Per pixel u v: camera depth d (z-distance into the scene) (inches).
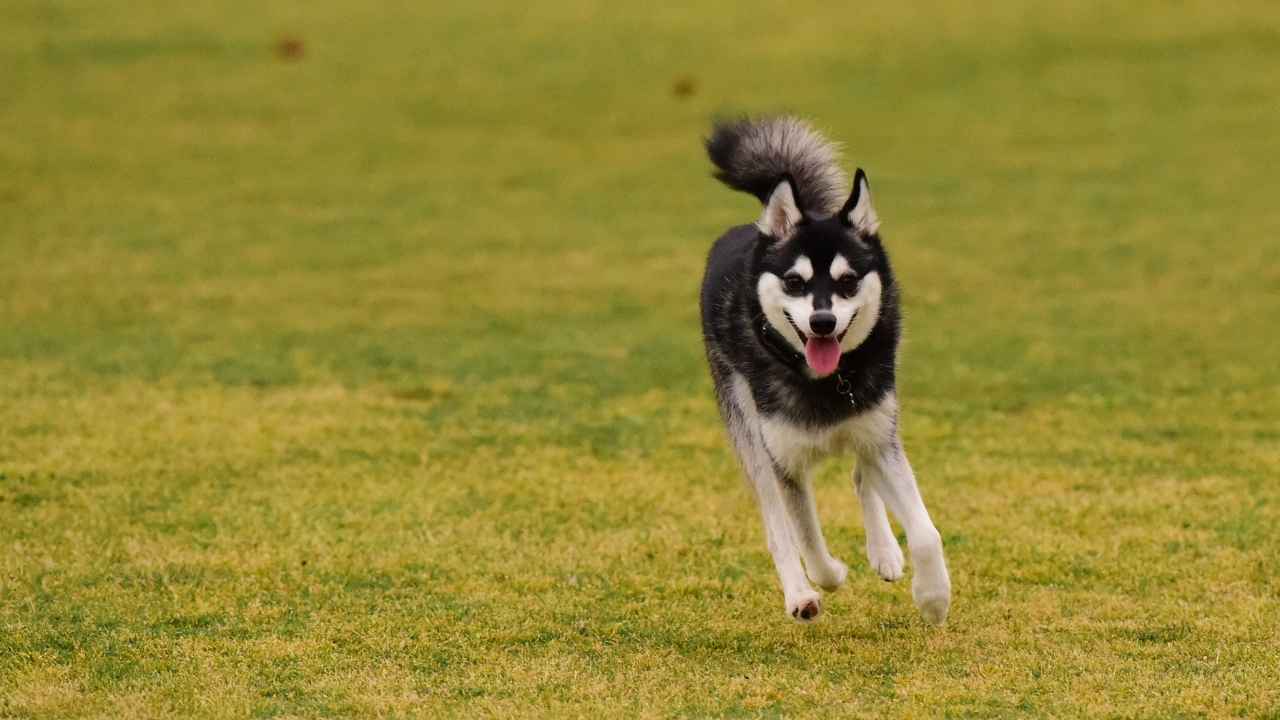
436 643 323.0
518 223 944.9
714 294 363.6
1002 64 1363.2
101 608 343.6
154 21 1525.6
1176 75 1306.6
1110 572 370.6
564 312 729.6
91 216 943.7
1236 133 1139.9
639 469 474.6
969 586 361.7
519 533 409.4
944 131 1180.5
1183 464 475.8
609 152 1154.0
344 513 425.1
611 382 597.6
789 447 331.9
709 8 1603.1
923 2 1582.2
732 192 1034.1
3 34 1445.6
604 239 901.2
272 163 1107.3
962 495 442.9
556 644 322.7
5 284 770.2
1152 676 296.8
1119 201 969.5
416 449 497.0
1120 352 639.8
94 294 754.2
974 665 305.6
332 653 315.3
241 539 398.3
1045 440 508.4
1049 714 276.7
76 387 574.6
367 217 958.4
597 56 1432.1
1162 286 764.0
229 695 289.0
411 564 378.9
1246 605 342.0
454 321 710.5
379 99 1300.4
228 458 481.7
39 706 283.0
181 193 1015.6
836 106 1255.5
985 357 634.8
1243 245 846.5
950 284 780.0
